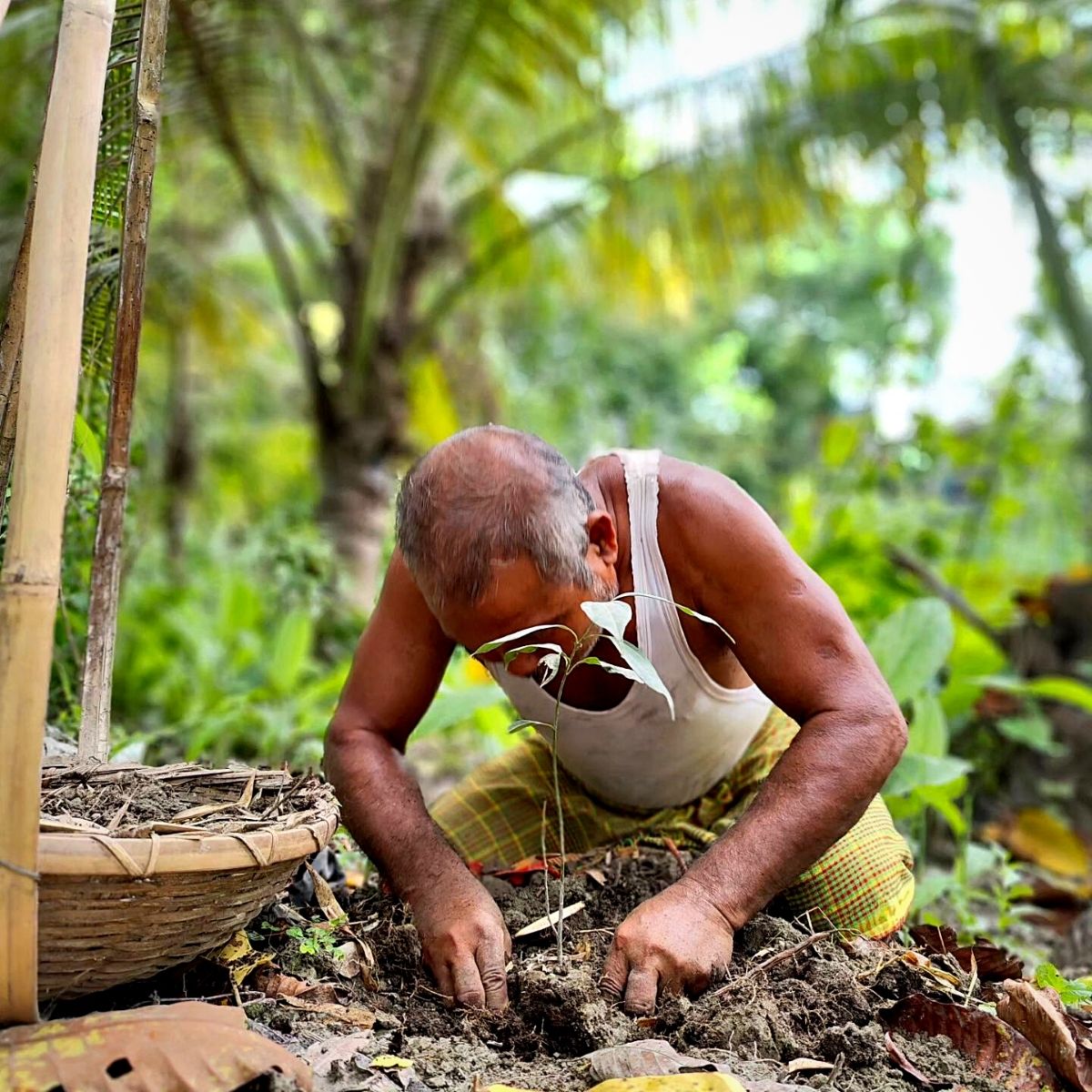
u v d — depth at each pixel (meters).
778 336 17.41
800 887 2.34
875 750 2.02
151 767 1.95
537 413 12.38
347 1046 1.73
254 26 5.11
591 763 2.47
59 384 1.49
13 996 1.47
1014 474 6.51
